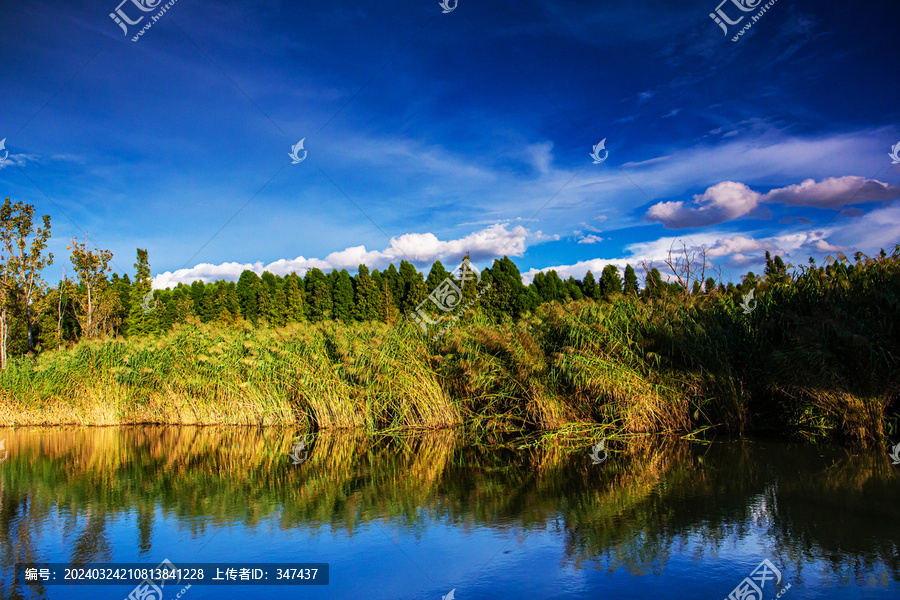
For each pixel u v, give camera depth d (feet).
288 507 16.60
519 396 27.73
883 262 24.07
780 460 19.08
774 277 26.94
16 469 22.93
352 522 15.05
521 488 17.67
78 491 19.03
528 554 12.39
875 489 15.48
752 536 12.65
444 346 30.76
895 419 20.85
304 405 33.88
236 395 34.65
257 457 24.49
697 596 10.14
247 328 38.11
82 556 13.12
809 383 21.77
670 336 25.57
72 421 37.58
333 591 11.02
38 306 67.46
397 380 30.40
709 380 24.59
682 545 12.42
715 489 16.25
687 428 24.79
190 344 36.76
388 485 18.81
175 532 14.62
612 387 25.00
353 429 31.27
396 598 10.61
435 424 29.81
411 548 13.01
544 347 27.91
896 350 20.53
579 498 16.21
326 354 33.30
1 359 61.41
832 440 21.77
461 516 15.16
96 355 38.29
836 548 11.85
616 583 10.82
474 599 10.44
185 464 23.22
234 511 16.33
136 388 37.40
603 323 26.94
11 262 62.90
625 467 19.54
